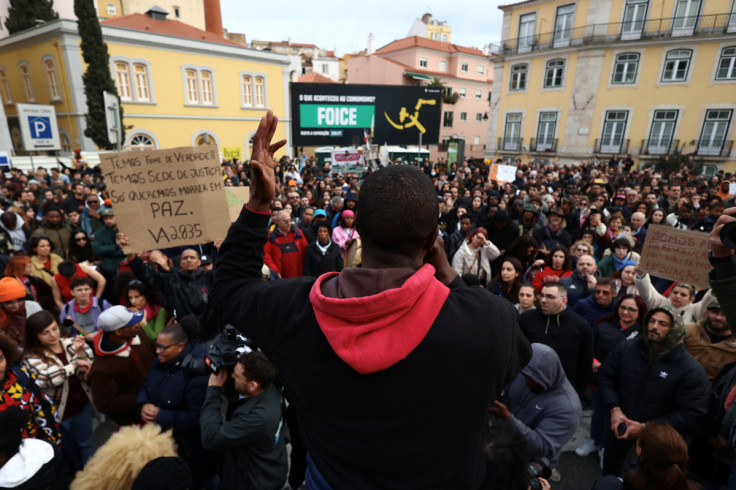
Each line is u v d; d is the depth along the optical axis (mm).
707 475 2771
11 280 3527
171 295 4039
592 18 24281
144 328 3844
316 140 21109
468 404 705
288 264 5566
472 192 10258
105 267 5059
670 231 3498
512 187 11219
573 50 25297
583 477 3365
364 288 733
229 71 24703
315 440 786
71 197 8148
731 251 1013
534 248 5531
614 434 2988
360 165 14219
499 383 742
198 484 2807
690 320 3709
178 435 2686
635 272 3830
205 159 2666
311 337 748
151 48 21891
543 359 2443
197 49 23203
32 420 2514
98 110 20125
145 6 34375
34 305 3777
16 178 11117
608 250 5344
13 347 2465
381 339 682
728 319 1046
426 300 715
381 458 706
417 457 703
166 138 23172
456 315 724
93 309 3953
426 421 696
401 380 688
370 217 758
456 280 909
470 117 42469
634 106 24109
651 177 15641
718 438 2613
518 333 787
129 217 2646
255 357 2332
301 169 18219
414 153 26656
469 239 5457
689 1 21891
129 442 1946
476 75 44375
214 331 4145
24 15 26641
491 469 1534
